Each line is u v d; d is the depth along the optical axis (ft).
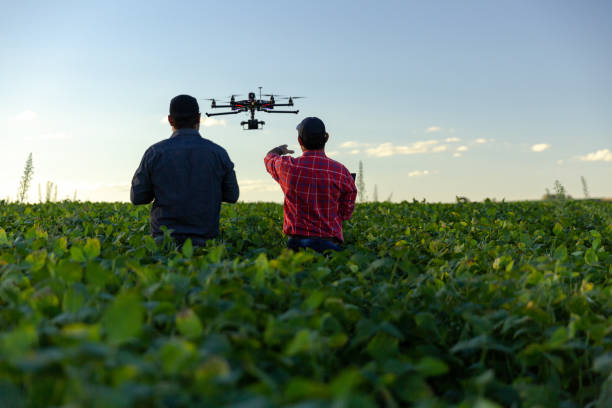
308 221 14.11
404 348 7.10
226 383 3.96
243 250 15.14
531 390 5.41
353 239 17.06
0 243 11.01
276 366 5.24
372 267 8.60
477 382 4.65
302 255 8.23
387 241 14.89
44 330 4.84
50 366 3.90
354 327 7.23
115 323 4.34
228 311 5.75
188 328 5.10
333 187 14.05
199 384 3.85
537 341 6.76
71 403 3.44
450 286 8.34
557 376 5.99
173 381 3.98
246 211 23.56
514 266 11.21
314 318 5.88
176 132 14.33
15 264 8.50
